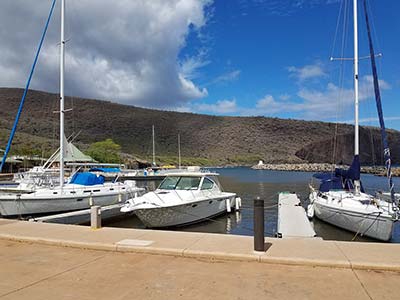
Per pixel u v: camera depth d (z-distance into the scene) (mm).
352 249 6578
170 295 4629
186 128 166625
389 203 12844
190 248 6723
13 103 125312
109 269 5809
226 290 4797
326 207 14469
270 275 5410
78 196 17562
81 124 137750
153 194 14781
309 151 141125
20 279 5324
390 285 4945
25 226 9281
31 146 65750
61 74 17875
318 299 4465
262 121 179125
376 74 11680
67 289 4875
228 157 146875
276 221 17172
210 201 16062
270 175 72688
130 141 139500
